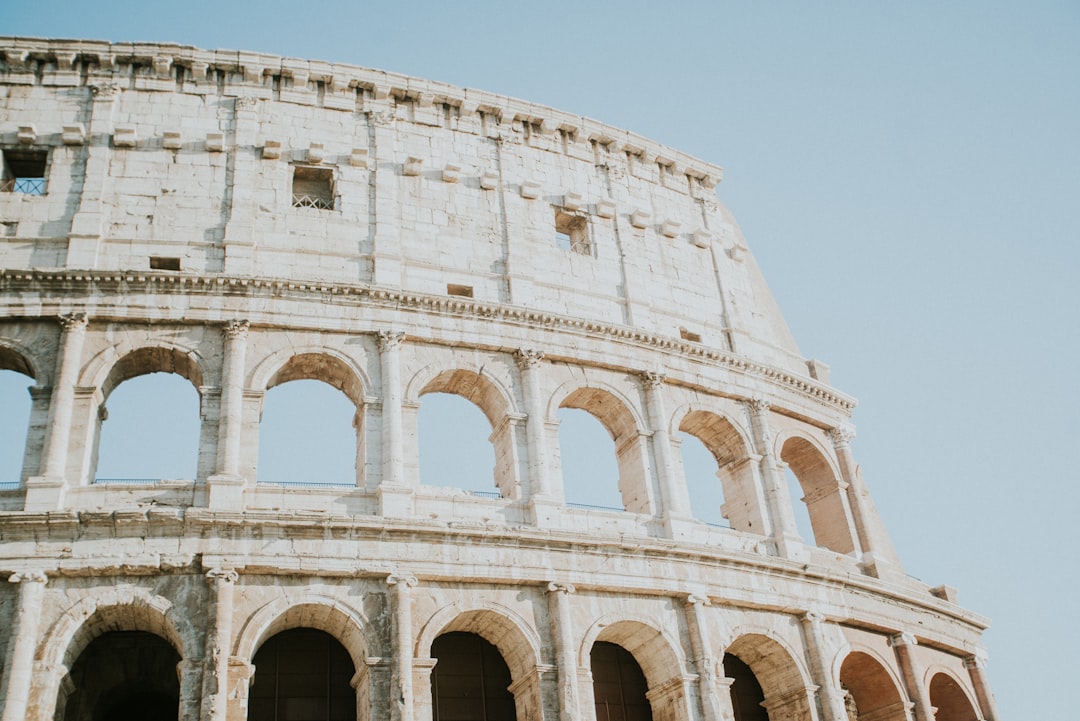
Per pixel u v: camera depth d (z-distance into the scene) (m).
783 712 50.78
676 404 55.19
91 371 45.62
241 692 39.41
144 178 51.28
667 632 47.28
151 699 45.84
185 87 54.16
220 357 47.12
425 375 49.72
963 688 58.75
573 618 45.59
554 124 61.00
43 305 46.41
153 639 44.50
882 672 54.22
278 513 42.34
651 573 47.81
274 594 41.66
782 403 59.12
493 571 44.62
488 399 51.72
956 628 59.94
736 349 60.12
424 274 53.00
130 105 53.09
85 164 51.06
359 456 47.69
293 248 51.28
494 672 47.00
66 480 42.91
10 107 52.03
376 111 56.56
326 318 49.06
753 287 66.12
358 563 42.78
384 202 53.88
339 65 56.41
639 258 59.84
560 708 43.16
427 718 41.12
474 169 57.47
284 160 53.62
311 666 44.47
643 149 63.72
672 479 52.12
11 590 39.97
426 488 46.91
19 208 49.47
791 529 54.53
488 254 55.31
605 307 56.94
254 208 51.75
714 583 49.25
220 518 41.84
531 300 54.56
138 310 47.03
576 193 59.50
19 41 53.03
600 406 54.44
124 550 40.94
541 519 47.62
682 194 64.81
